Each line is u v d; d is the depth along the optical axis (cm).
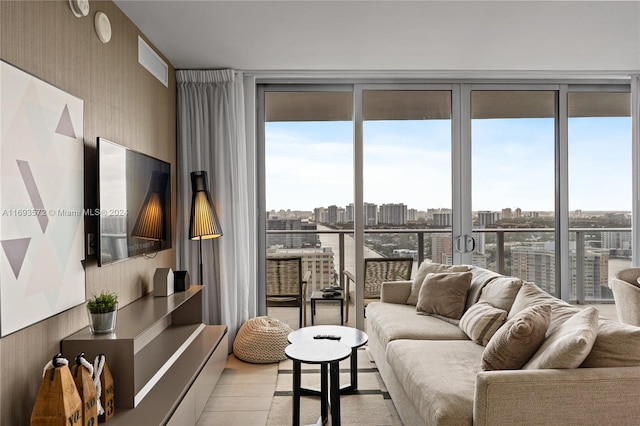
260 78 465
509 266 476
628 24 339
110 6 290
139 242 309
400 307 393
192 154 436
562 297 474
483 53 399
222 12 315
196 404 272
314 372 371
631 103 459
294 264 476
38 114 202
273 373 372
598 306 479
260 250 473
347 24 338
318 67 436
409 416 252
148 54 360
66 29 234
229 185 436
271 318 430
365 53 398
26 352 198
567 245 475
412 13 319
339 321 476
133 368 227
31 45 204
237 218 436
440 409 198
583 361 200
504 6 310
